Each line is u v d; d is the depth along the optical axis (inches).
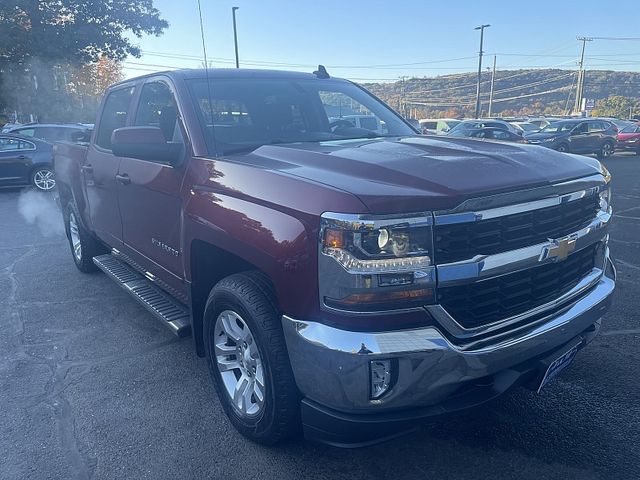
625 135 986.7
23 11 1013.2
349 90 177.8
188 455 117.3
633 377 144.3
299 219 95.0
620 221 350.0
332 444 97.7
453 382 92.1
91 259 236.8
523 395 136.6
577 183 109.8
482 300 96.6
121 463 115.4
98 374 154.0
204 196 120.6
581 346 118.1
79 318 195.0
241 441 121.5
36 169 537.6
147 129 130.9
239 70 161.9
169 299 159.6
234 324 118.8
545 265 105.3
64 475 112.0
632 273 233.1
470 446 117.8
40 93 1110.4
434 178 95.8
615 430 121.9
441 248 90.3
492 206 93.9
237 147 134.8
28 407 137.3
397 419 91.7
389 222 86.8
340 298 89.4
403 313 89.5
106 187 181.6
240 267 128.5
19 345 173.6
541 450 115.9
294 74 171.2
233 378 124.2
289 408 104.7
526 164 107.9
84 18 1061.1
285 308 97.9
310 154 115.6
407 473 110.1
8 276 246.5
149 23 1116.5
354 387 89.4
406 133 166.1
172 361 161.3
